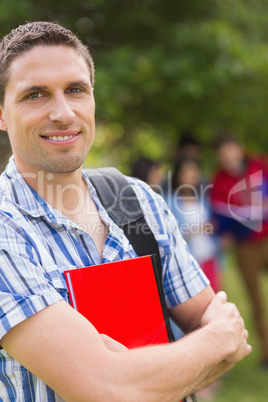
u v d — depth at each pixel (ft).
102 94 15.89
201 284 5.34
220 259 14.08
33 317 4.04
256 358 15.19
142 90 17.83
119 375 3.97
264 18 21.63
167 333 4.71
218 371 4.87
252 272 14.92
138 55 17.66
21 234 4.34
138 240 4.97
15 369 4.27
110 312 4.46
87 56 4.79
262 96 20.53
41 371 4.00
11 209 4.44
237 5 21.07
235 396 12.69
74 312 4.13
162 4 19.47
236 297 21.72
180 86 17.78
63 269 4.44
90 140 4.71
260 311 14.80
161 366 4.13
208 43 18.29
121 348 4.22
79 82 4.51
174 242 5.32
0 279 4.14
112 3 18.43
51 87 4.40
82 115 4.55
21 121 4.45
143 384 4.02
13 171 4.69
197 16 20.25
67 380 3.94
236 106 20.27
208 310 5.08
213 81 17.87
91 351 3.99
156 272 4.77
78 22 18.65
